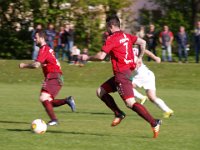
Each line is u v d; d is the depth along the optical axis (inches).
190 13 3038.9
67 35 2320.4
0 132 825.5
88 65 2112.5
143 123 959.6
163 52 2347.4
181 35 2293.3
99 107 1244.5
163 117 1066.7
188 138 791.7
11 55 2699.3
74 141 746.2
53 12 2625.5
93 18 2699.3
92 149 689.0
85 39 2714.1
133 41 784.3
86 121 984.3
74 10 2667.3
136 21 2898.6
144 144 729.6
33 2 2628.0
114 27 766.5
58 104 967.0
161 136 805.9
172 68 2063.2
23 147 697.6
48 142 735.7
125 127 903.7
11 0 2662.4
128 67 759.1
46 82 862.5
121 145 718.5
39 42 858.8
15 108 1189.7
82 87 1868.8
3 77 2017.7
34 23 2647.6
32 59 2486.5
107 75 2020.2
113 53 758.5
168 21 2997.0
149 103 1375.5
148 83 1036.5
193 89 1838.1
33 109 1173.7
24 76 2026.3
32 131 815.1
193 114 1122.0
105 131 853.2
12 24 2701.8
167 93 1663.4
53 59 861.8
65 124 936.3
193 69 2050.9
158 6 3191.4
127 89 754.8
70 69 2073.1
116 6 2679.6
